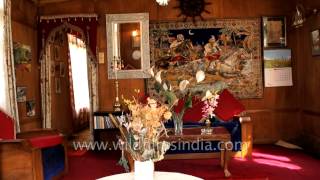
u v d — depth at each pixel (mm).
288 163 4992
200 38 6562
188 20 6562
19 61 5340
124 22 6566
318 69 5613
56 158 4301
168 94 4164
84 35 6289
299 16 6016
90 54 6320
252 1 6566
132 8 6559
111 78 6574
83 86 9188
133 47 6562
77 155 5957
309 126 6062
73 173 4758
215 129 4648
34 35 6148
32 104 5828
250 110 6598
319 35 5520
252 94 6590
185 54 6570
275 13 6582
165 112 2471
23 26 5629
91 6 6539
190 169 4789
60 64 7426
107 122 6129
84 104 9250
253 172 4539
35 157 3609
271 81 6582
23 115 5449
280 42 6570
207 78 6559
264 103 6609
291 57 6594
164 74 6559
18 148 3562
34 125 5918
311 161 5102
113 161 5457
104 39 6590
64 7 6477
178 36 6562
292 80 6605
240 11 6570
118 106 6270
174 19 6562
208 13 6559
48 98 6281
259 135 6602
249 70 6586
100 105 6590
